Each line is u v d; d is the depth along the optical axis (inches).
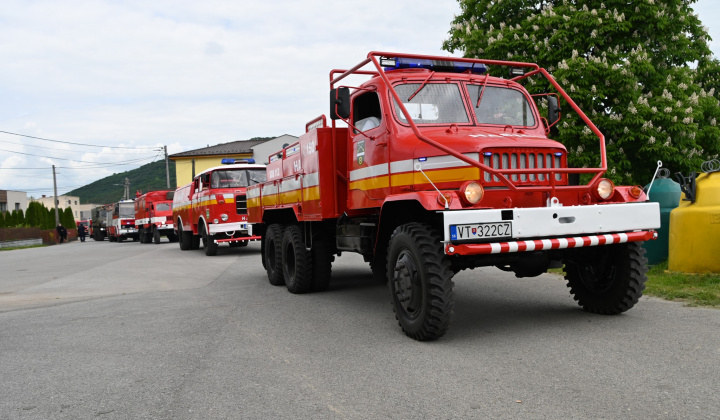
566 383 146.3
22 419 137.6
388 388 149.9
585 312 233.9
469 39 507.8
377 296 308.7
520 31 497.0
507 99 255.0
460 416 127.7
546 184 209.5
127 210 1457.9
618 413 124.9
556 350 177.8
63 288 399.5
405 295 203.3
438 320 190.1
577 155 447.8
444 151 205.8
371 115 252.4
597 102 470.6
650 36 490.6
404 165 225.6
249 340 212.7
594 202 212.4
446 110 241.6
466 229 180.5
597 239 195.5
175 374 171.3
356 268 453.7
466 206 190.5
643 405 128.6
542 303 259.4
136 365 183.2
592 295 228.4
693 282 268.7
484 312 244.8
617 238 199.3
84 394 155.4
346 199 284.5
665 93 464.4
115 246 1155.3
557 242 190.1
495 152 201.5
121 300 326.3
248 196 428.1
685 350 169.5
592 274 228.4
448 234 178.7
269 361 182.1
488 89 253.0
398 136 229.9
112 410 141.9
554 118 257.6
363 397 143.9
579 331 200.5
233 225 657.0
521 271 223.9
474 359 173.2
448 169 206.2
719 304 228.7
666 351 169.5
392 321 239.0
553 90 461.1
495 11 533.3
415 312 199.9
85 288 394.6
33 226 1876.2
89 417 137.6
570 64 442.6
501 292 294.4
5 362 192.7
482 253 181.0
